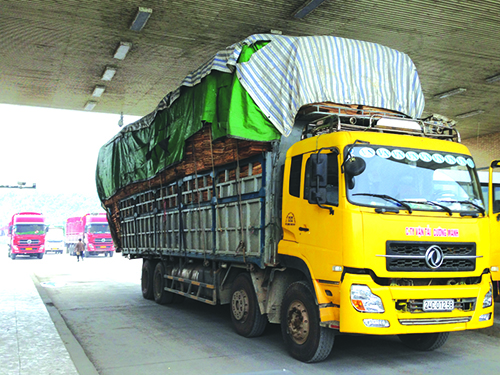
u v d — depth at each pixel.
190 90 8.61
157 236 11.87
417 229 5.74
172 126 9.56
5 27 11.90
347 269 5.60
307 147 6.48
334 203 5.89
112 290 14.86
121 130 13.55
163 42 12.94
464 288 5.84
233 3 10.73
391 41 12.64
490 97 17.33
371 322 5.44
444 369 5.93
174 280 10.76
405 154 6.14
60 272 22.80
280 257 6.77
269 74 6.85
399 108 7.29
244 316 7.69
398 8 10.77
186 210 9.92
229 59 6.88
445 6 10.61
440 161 6.30
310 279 6.13
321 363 6.17
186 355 6.59
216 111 7.41
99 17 11.41
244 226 7.59
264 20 11.55
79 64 14.67
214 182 8.56
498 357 6.56
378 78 7.20
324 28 11.93
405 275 5.61
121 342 7.44
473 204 6.24
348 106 7.02
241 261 7.62
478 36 12.17
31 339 7.14
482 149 23.48
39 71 15.29
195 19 11.54
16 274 20.31
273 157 7.00
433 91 16.73
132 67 14.90
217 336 7.86
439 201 6.07
